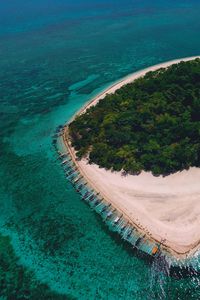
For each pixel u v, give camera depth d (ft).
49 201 264.11
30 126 370.53
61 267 214.28
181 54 522.47
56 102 416.05
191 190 247.29
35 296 200.54
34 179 289.33
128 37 638.94
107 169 278.87
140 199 247.09
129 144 289.74
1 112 409.69
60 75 499.51
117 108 339.36
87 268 211.00
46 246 229.04
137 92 352.69
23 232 241.96
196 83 330.95
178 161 264.93
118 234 226.17
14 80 500.33
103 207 246.88
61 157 307.37
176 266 200.85
